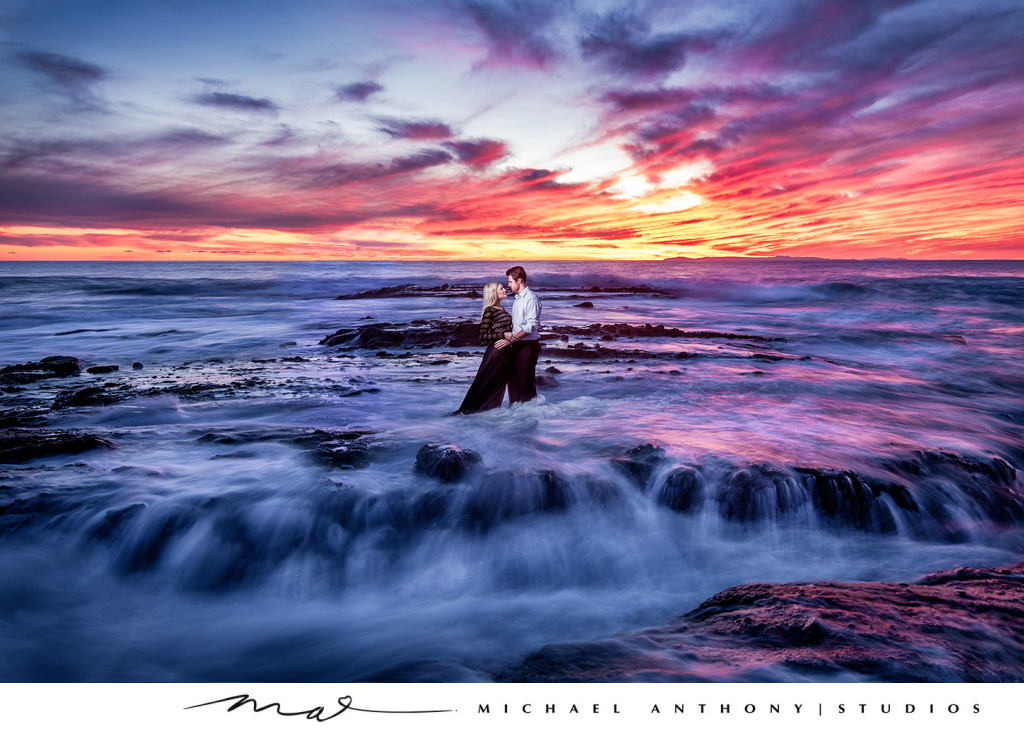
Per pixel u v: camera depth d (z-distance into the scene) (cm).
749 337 1622
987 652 223
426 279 5903
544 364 1066
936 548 416
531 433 594
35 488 430
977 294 2981
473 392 688
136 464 492
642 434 585
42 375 981
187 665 288
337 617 337
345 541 399
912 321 2228
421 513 419
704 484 455
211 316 2295
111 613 339
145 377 979
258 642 308
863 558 400
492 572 386
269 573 379
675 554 404
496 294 696
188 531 391
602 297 3578
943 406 815
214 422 657
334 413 695
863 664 210
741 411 707
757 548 414
